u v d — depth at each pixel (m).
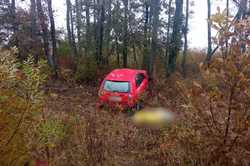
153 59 19.72
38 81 4.29
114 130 7.35
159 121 4.15
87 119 7.25
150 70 19.50
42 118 4.54
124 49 22.06
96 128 7.08
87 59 20.61
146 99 9.77
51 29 19.55
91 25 23.08
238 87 4.36
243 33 4.45
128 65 23.06
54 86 15.75
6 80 4.06
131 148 6.69
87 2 23.34
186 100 4.71
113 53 22.89
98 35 22.17
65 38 25.53
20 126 4.18
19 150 4.21
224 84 4.45
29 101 4.20
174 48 20.81
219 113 4.49
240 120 4.38
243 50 4.41
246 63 4.35
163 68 21.11
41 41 19.20
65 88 15.85
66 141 6.10
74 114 7.54
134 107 11.03
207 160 4.54
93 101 12.73
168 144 4.94
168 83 11.73
